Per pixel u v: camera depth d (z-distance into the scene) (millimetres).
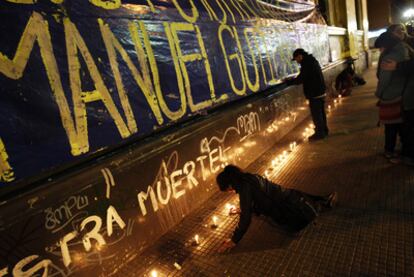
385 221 3008
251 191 2916
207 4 4363
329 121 7531
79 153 2355
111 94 2652
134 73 2895
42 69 2168
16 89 2008
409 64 3803
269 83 5695
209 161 4035
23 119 2025
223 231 3246
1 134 1905
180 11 3668
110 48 2695
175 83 3398
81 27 2484
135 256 2924
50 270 2193
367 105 8555
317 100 5871
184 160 3555
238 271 2621
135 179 2891
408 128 4078
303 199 3102
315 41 8805
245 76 4887
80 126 2377
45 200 2141
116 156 2715
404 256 2488
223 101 4266
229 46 4535
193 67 3707
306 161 4980
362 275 2367
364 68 17484
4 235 1914
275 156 5398
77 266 2391
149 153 3045
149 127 3014
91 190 2477
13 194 1985
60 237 2254
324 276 2420
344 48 13289
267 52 5754
